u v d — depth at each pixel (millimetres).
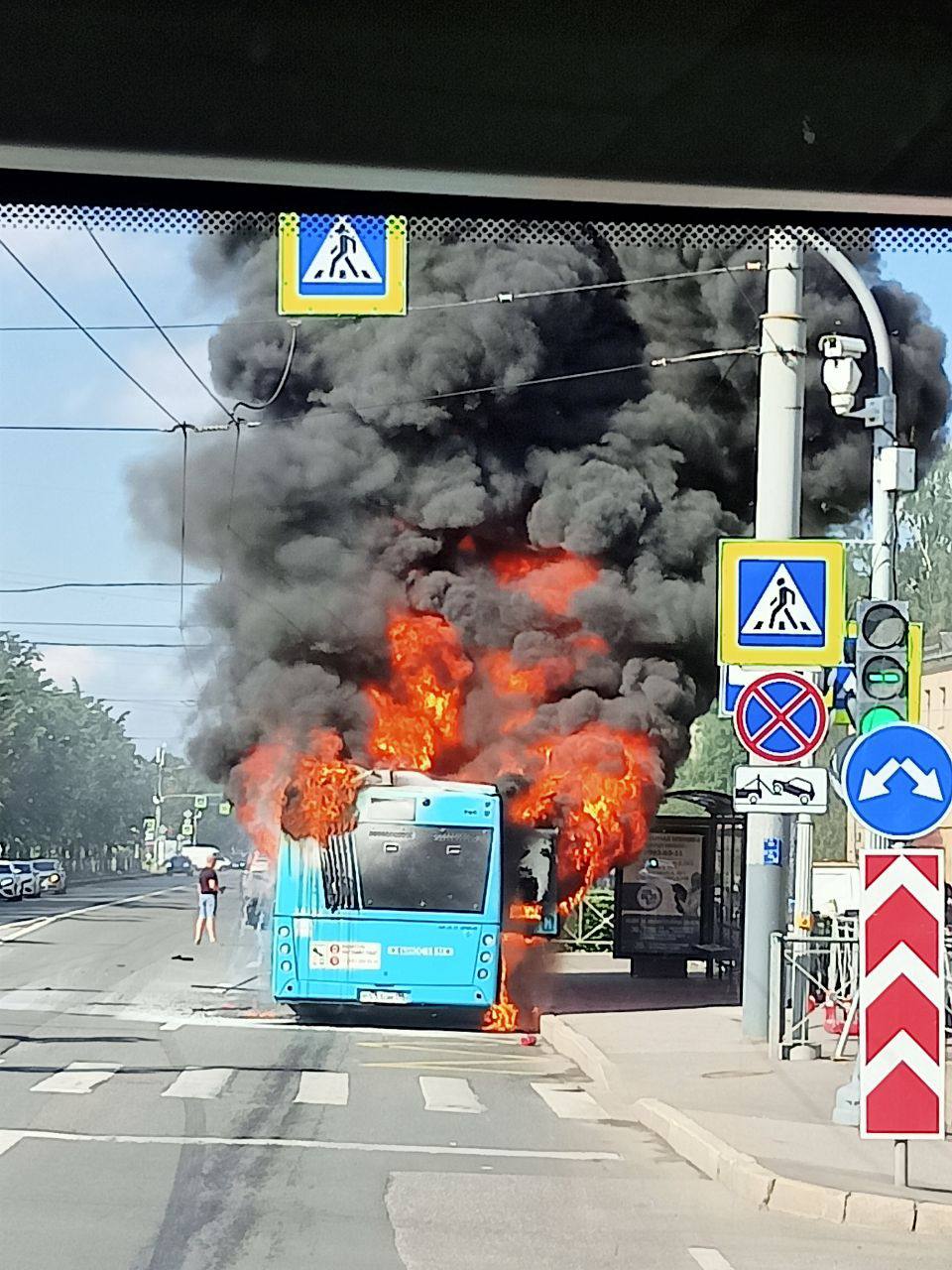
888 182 6441
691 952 27969
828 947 19250
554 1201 9594
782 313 17672
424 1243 8234
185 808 148250
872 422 16750
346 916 20547
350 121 6234
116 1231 8289
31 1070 15008
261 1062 16391
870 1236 8961
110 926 44188
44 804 99688
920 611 47250
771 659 15492
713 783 64688
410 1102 13773
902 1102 9844
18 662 96312
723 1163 10477
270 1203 9148
